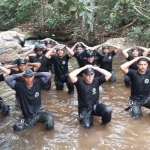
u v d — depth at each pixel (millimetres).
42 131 5203
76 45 8242
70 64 10398
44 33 16281
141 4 11312
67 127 5383
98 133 5121
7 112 5973
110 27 13016
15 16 19203
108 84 8039
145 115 5883
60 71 7562
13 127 5312
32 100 5262
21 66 6086
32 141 4855
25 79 5055
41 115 5324
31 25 17547
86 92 5363
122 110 6148
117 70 9406
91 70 5246
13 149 4605
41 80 5375
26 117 5348
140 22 12273
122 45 11203
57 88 7738
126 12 13219
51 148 4625
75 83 5406
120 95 7113
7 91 7605
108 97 6980
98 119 5723
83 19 13500
